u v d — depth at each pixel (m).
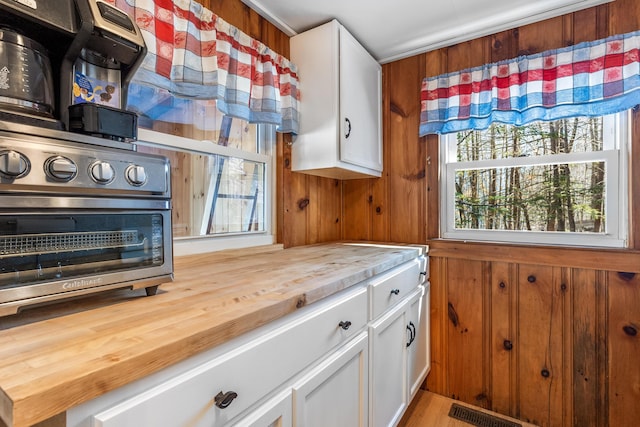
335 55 1.59
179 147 1.24
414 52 1.91
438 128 1.82
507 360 1.68
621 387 1.43
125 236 0.70
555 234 1.62
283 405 0.76
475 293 1.76
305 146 1.68
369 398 1.17
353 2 1.48
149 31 1.01
